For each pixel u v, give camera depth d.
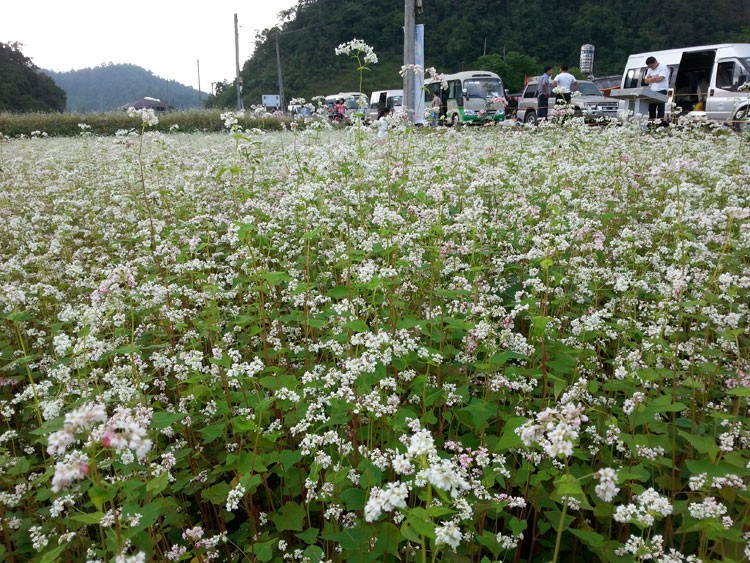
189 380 4.28
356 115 9.08
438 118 14.95
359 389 4.05
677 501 3.75
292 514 3.91
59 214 10.03
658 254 6.52
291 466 4.14
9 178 13.56
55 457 4.05
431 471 2.55
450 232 6.57
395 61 100.00
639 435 4.06
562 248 5.35
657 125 17.25
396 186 9.30
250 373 3.96
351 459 4.07
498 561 3.39
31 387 4.26
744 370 4.63
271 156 12.59
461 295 5.13
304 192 6.41
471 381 5.01
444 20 105.88
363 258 5.95
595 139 12.31
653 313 5.20
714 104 24.95
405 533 2.65
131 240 8.02
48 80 112.19
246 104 121.50
